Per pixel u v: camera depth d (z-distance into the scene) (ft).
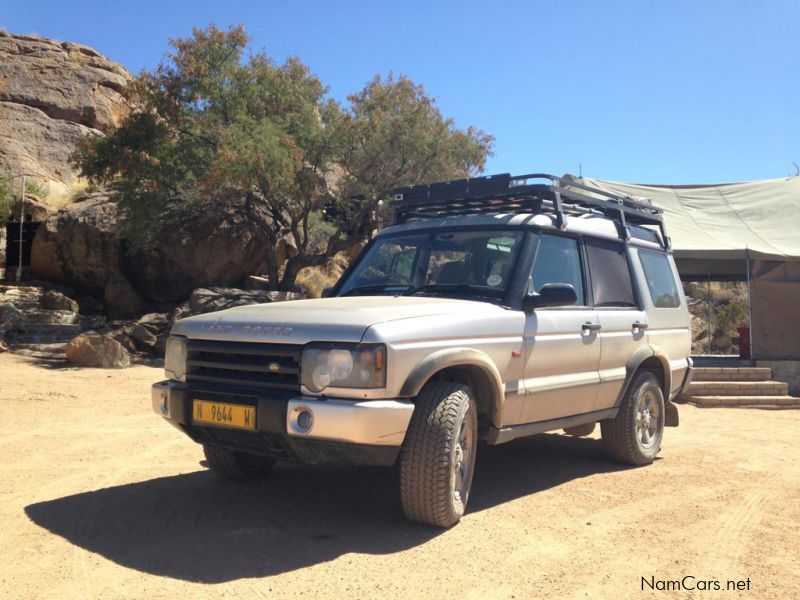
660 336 21.72
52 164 94.79
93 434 23.65
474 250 17.53
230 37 59.31
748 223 48.19
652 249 22.82
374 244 19.61
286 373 13.42
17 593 10.93
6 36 103.30
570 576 11.99
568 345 17.43
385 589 11.20
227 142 54.60
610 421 20.29
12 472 18.44
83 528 13.99
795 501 17.16
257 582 11.36
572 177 48.16
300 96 63.16
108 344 45.50
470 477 14.93
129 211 59.62
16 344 51.90
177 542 13.21
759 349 43.96
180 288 66.59
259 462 17.74
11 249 72.90
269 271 65.77
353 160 66.59
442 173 66.59
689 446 24.57
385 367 12.91
